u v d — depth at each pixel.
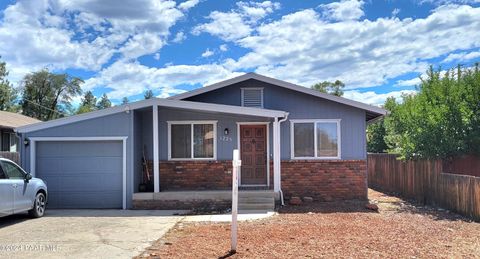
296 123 15.51
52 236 9.10
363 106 15.12
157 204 13.64
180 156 15.55
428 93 15.80
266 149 15.66
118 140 14.16
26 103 53.38
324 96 15.20
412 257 7.12
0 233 9.46
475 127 14.09
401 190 16.62
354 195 15.23
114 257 7.32
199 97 15.88
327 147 15.39
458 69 15.49
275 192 13.91
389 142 22.52
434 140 14.05
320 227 9.82
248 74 15.35
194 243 8.26
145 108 14.31
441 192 13.19
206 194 13.62
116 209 13.75
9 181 10.41
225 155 15.53
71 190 14.19
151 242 8.46
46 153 14.27
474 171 14.20
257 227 9.92
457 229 9.63
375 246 7.89
